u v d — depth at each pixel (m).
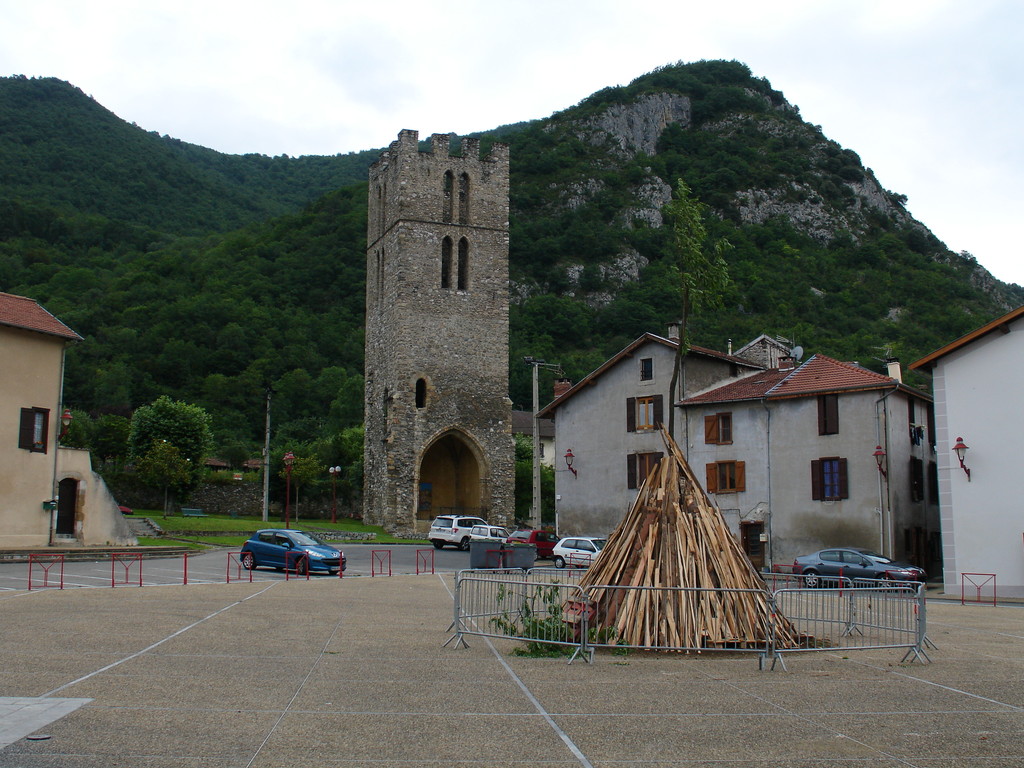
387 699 12.66
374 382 70.31
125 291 119.31
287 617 21.17
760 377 48.31
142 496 67.81
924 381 83.50
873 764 9.87
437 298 68.25
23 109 188.38
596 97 174.75
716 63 197.25
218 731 10.71
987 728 11.52
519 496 81.25
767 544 43.88
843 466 42.19
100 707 11.66
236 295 120.19
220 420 102.62
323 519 74.69
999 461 33.84
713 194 147.00
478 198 70.38
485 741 10.57
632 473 49.97
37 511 41.28
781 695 13.48
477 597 21.73
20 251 131.38
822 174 161.00
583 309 122.62
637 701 12.89
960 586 34.00
